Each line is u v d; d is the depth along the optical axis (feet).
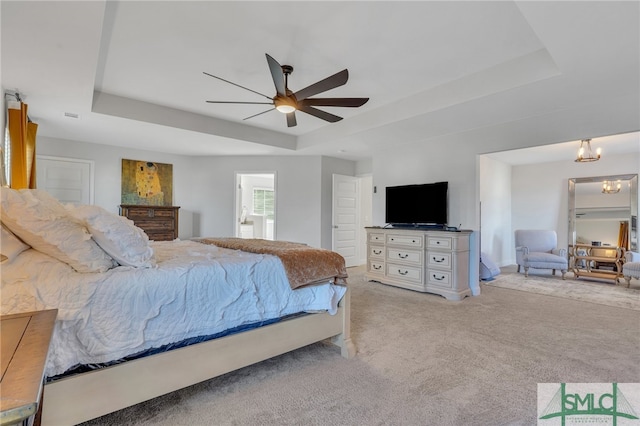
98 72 10.34
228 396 6.19
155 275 5.42
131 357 5.19
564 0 5.79
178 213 18.44
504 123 13.10
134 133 14.89
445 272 13.76
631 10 5.99
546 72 8.78
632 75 8.59
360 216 23.38
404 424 5.37
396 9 7.14
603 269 19.07
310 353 8.19
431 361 7.73
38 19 6.36
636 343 8.86
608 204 20.22
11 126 9.78
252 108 13.82
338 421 5.44
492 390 6.42
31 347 2.75
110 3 6.89
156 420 5.46
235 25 7.76
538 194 23.34
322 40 8.44
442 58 9.40
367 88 11.53
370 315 11.32
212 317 5.88
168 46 8.72
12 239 4.84
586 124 11.35
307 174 20.62
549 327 10.14
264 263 6.88
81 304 4.66
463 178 14.64
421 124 13.20
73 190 16.46
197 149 18.62
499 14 7.30
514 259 24.67
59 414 4.45
